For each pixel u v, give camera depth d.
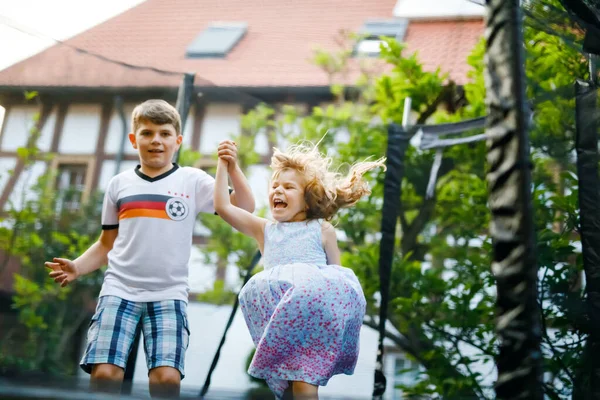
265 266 2.14
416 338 4.93
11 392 1.45
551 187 3.80
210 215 6.22
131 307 2.12
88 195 7.23
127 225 2.21
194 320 5.69
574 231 3.59
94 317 2.10
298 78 8.22
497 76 1.88
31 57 4.41
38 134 7.11
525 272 1.72
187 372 3.65
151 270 2.16
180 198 2.26
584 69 3.38
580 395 2.84
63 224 7.24
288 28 9.42
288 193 2.16
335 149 5.90
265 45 9.05
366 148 5.71
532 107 3.25
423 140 4.06
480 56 5.63
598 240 2.73
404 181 5.52
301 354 1.92
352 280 2.08
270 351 1.91
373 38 8.79
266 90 8.05
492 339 4.39
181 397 1.54
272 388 1.93
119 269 2.16
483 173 5.37
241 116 6.48
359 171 2.25
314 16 9.62
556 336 3.09
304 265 2.05
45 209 7.21
